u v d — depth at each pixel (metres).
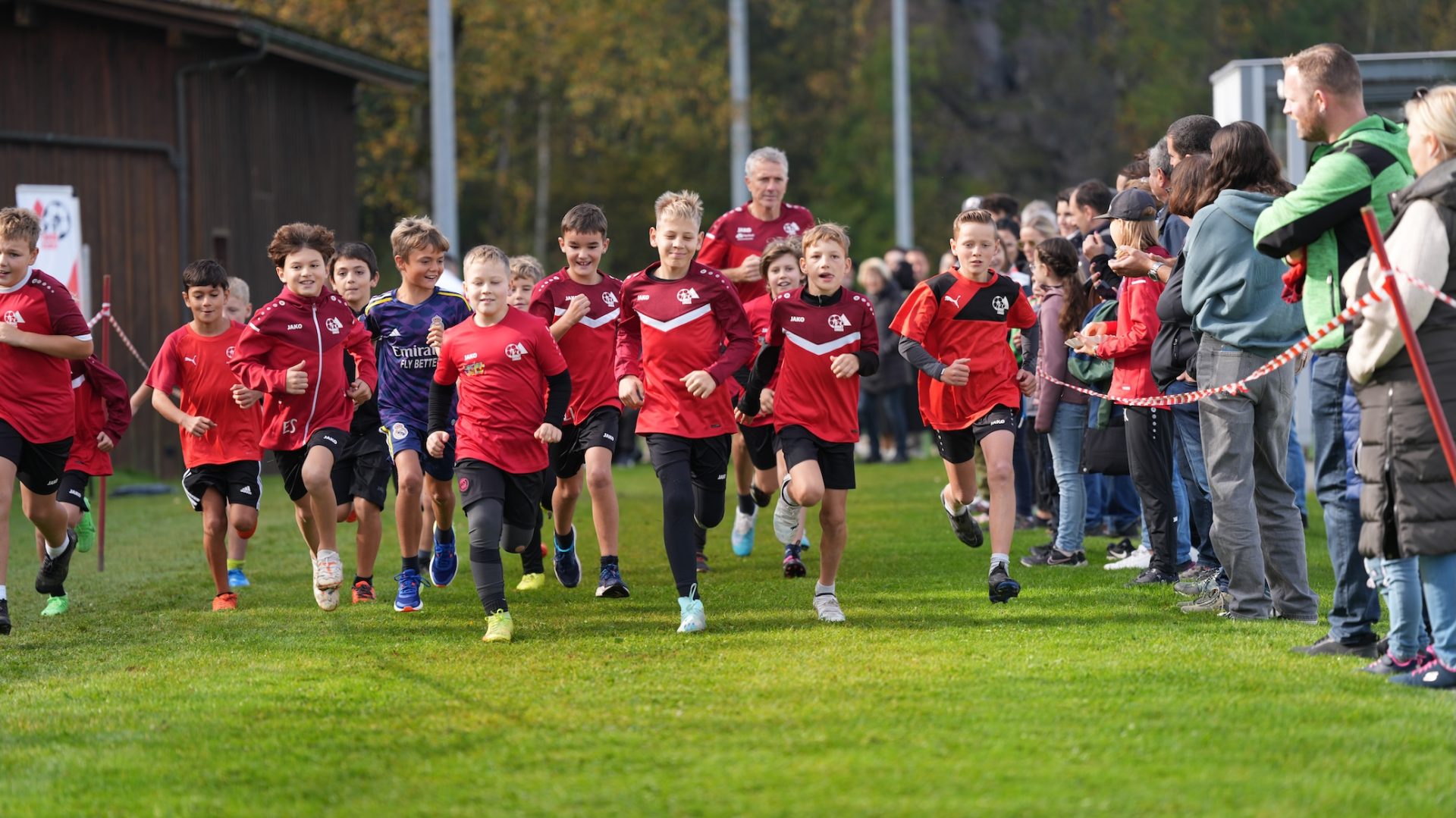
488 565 16.64
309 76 53.50
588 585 20.83
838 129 120.19
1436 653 12.69
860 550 23.55
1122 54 117.06
